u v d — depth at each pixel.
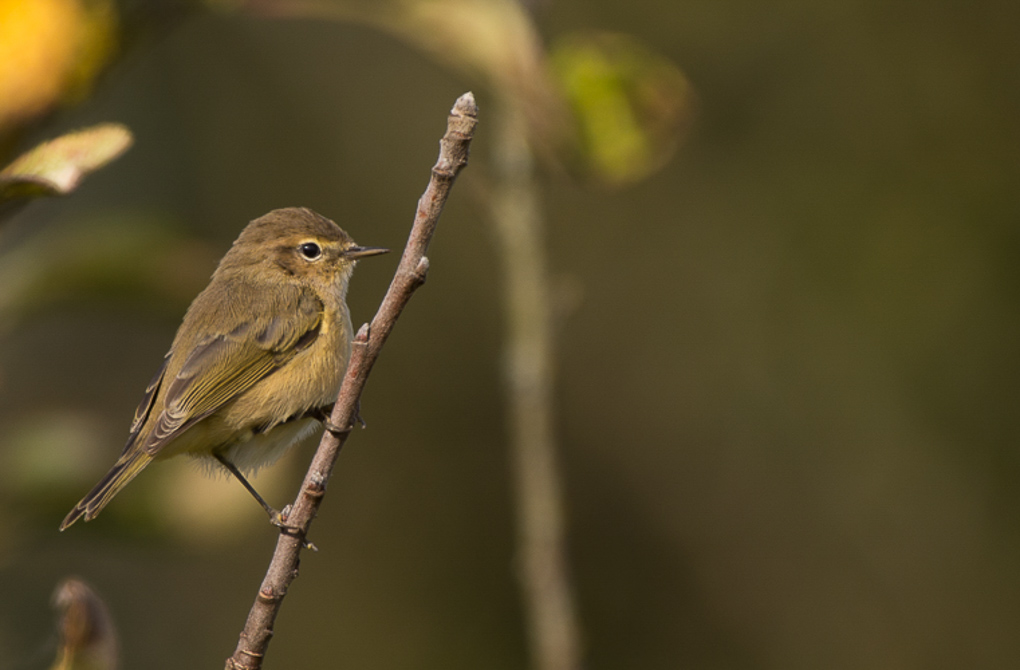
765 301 13.91
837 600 13.32
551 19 13.77
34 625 11.17
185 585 13.18
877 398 13.42
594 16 14.01
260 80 14.38
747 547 13.65
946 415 13.27
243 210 13.95
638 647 13.59
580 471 14.07
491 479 14.36
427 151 14.59
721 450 13.87
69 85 4.55
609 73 6.38
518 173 7.62
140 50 4.91
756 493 13.73
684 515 13.85
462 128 3.84
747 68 14.11
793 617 13.37
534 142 6.45
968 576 12.96
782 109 14.06
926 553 13.12
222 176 13.95
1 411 10.68
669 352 14.13
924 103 13.76
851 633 13.17
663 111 6.45
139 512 5.67
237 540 5.84
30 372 11.27
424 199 3.94
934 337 13.36
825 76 14.01
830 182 13.89
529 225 7.61
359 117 14.62
